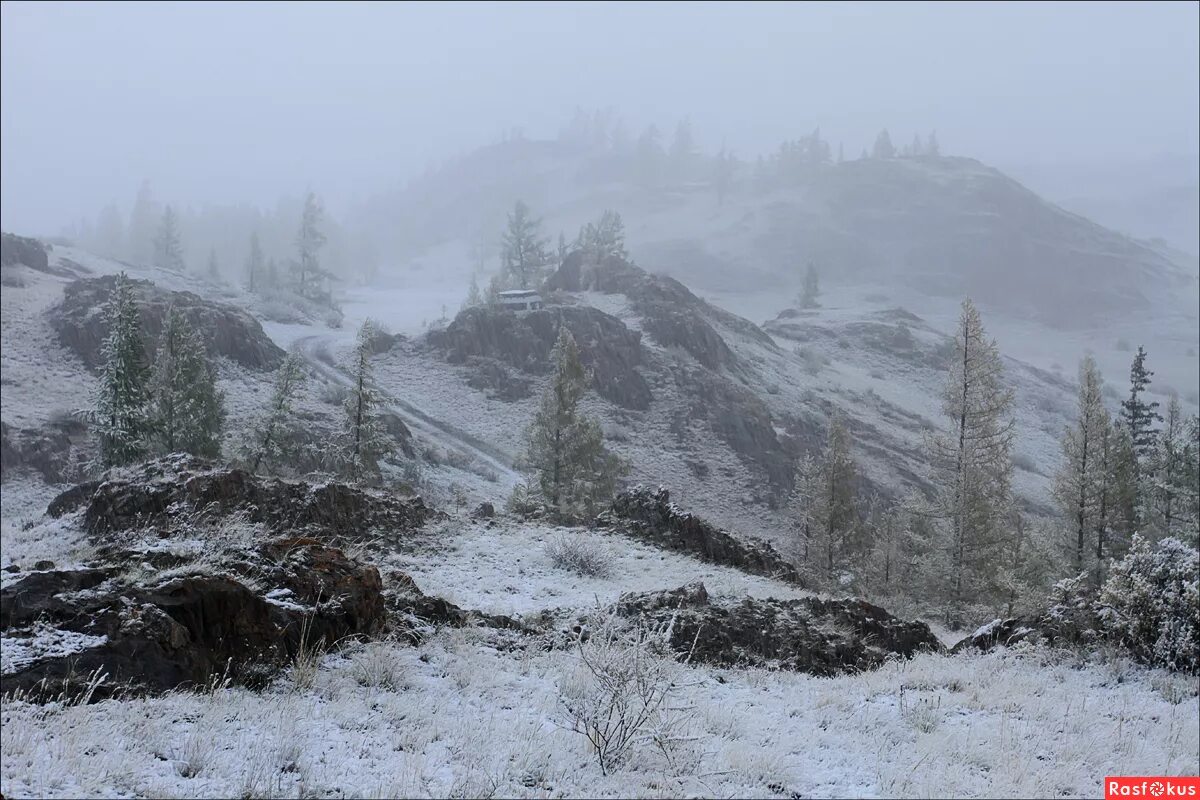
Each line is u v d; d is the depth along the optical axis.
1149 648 15.70
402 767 7.36
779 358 113.19
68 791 6.04
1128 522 37.59
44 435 54.66
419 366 89.94
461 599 17.05
